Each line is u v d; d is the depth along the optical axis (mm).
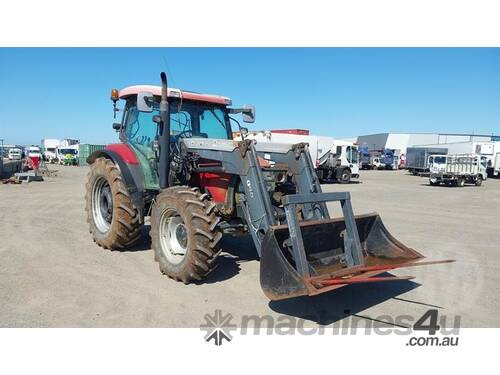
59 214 9906
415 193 19766
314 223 4316
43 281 4941
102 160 6422
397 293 4891
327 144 27750
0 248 6441
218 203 5234
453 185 26391
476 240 8102
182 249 5023
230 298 4543
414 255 4699
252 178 4609
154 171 5883
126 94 6363
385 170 50312
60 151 50219
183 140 5539
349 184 26562
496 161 36562
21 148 54125
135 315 4051
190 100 6082
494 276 5656
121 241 6105
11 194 14539
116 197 5980
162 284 4910
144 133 6094
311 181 5133
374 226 4973
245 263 5844
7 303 4266
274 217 4590
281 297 3752
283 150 5418
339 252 4629
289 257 4199
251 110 6574
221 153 4953
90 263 5703
